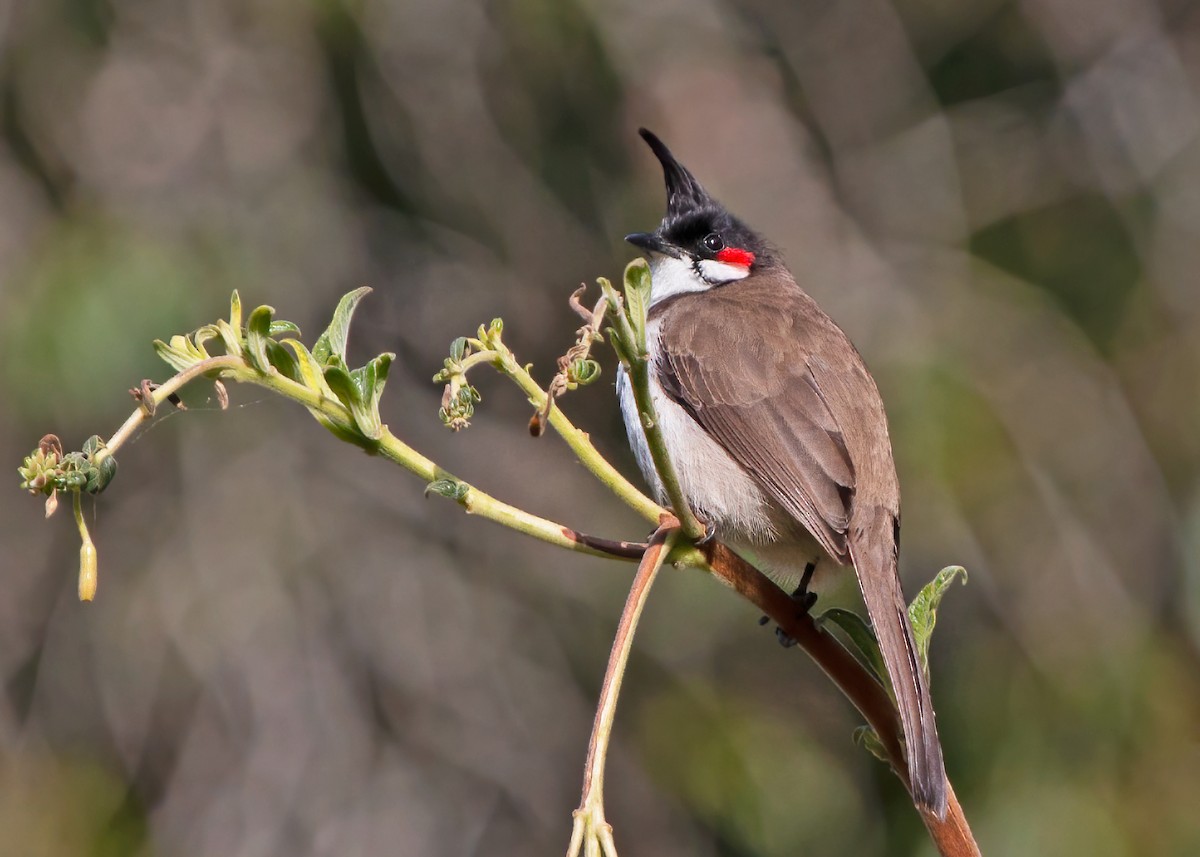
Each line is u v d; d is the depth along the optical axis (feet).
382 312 41.34
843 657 13.46
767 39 44.52
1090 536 38.17
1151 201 42.47
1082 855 33.60
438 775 38.73
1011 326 40.16
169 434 38.99
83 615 38.32
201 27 40.73
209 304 36.83
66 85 39.83
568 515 41.39
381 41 41.29
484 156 41.81
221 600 37.96
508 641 40.42
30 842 36.17
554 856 38.83
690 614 40.68
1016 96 44.88
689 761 39.58
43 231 37.76
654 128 41.27
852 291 40.47
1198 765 34.91
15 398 34.53
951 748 36.29
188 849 36.76
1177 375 40.19
